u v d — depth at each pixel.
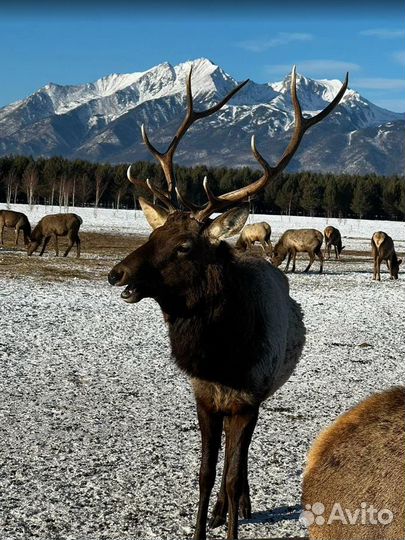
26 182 142.12
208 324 8.21
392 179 171.75
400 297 32.09
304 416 13.27
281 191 164.25
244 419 8.39
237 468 8.21
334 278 39.84
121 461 10.61
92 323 22.77
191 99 10.02
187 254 8.16
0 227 51.81
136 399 14.12
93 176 160.38
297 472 10.45
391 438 4.61
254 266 9.05
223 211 9.02
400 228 118.25
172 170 9.75
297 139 9.48
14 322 22.03
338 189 161.62
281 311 9.05
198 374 8.30
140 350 18.98
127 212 127.56
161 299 8.28
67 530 8.34
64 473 10.05
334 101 9.87
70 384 15.08
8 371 15.97
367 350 20.12
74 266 40.03
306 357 18.84
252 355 8.35
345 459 4.71
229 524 8.12
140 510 8.98
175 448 11.27
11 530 8.27
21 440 11.38
